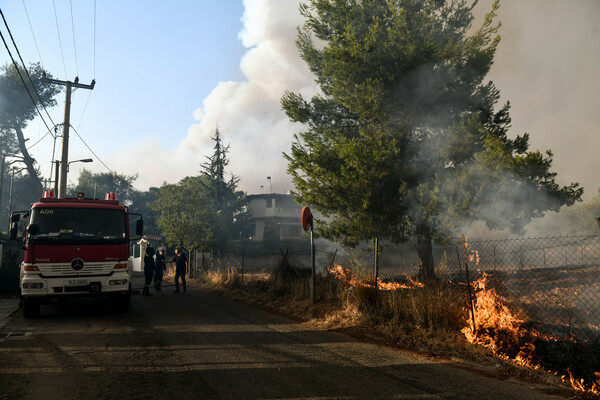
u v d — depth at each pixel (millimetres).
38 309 8867
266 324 8203
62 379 4629
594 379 4676
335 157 11531
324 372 4949
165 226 21000
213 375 4812
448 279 10273
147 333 7250
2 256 15695
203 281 17406
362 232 11305
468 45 11289
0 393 4137
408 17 11578
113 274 9258
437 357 5633
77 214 9312
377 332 7090
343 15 12945
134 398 4055
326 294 9977
